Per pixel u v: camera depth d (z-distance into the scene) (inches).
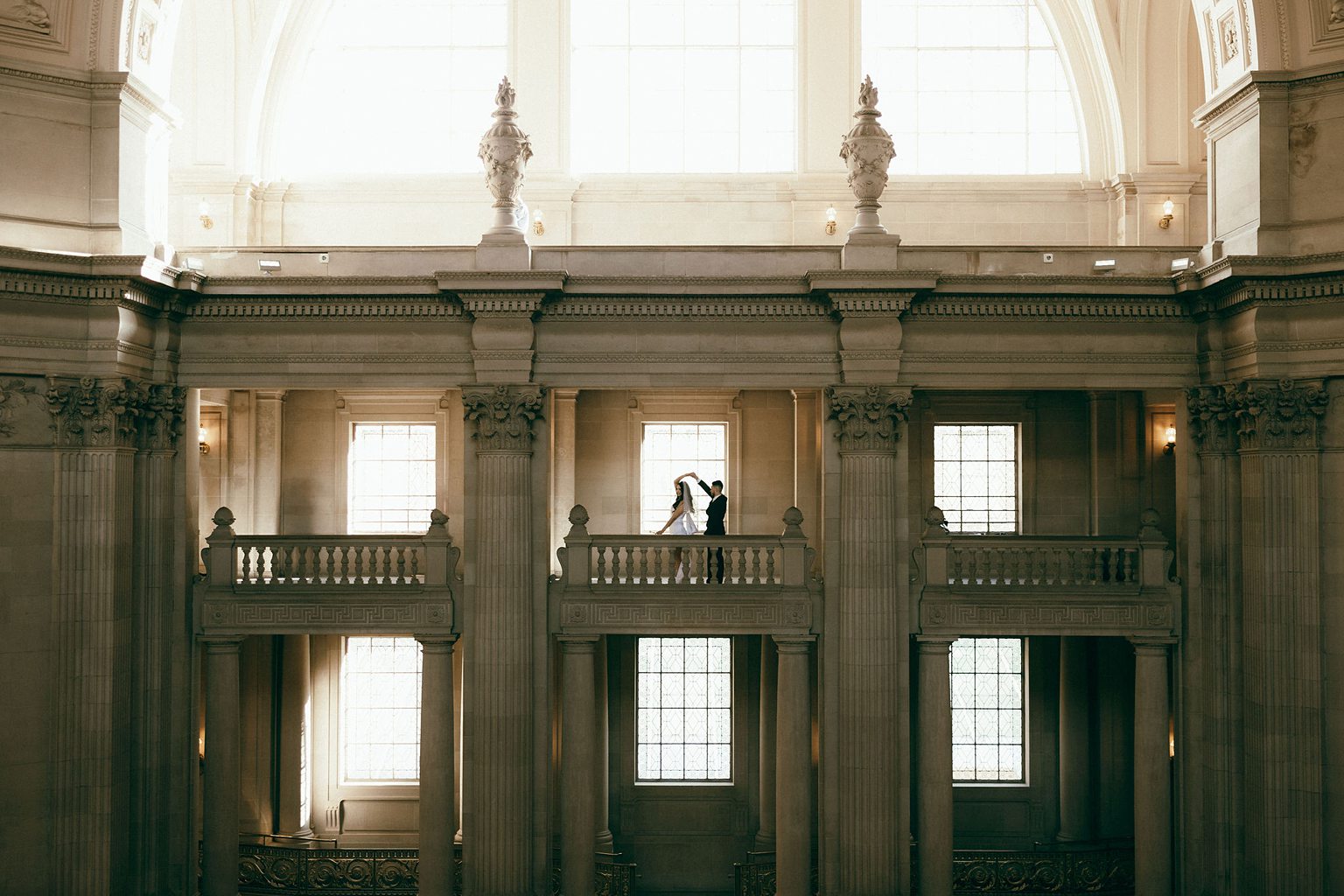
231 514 680.4
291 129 862.5
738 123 861.2
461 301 644.1
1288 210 605.0
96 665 604.7
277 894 737.6
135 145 626.5
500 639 644.7
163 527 654.5
